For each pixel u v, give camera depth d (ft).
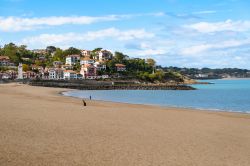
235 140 82.28
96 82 645.92
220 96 370.94
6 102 169.27
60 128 90.48
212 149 71.61
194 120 118.42
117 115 126.31
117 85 598.34
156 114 134.21
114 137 80.74
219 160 62.75
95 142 74.02
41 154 61.41
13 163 54.60
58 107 150.00
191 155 65.57
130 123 106.01
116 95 370.73
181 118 123.13
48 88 455.63
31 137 76.54
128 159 60.59
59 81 602.03
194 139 81.87
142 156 63.21
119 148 69.05
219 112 156.87
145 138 80.89
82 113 128.88
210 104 249.34
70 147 68.13
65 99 226.17
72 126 94.84
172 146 72.95
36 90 365.61
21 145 67.87
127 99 297.53
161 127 99.66
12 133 80.07
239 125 108.78
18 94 263.90
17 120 102.22
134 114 131.75
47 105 159.02
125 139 78.79
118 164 57.11
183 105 232.73
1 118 105.19
